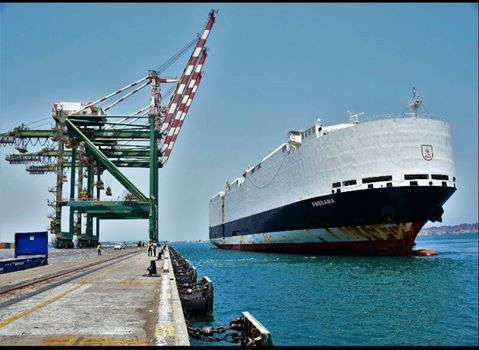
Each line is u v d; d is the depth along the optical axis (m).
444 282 34.31
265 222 73.12
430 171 45.00
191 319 19.39
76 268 26.69
